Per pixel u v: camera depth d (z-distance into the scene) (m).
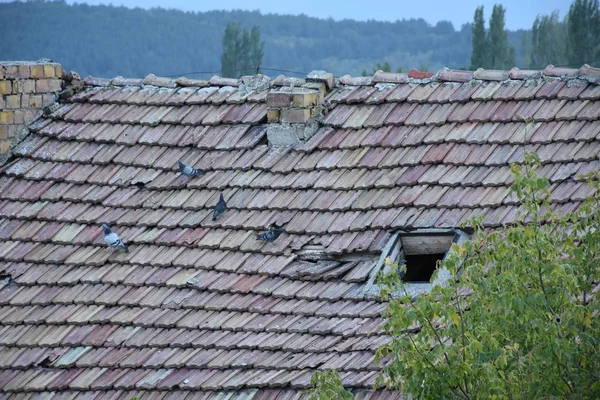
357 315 38.41
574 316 29.17
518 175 30.70
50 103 51.38
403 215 41.03
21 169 49.06
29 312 42.69
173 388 37.78
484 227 39.25
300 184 44.03
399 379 30.66
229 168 45.88
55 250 45.03
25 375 40.19
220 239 43.06
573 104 42.50
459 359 28.58
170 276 42.34
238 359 37.94
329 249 41.09
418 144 43.66
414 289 38.84
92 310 41.97
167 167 46.94
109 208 46.09
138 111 50.00
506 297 28.55
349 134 45.47
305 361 36.88
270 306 39.84
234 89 49.53
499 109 43.59
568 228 36.53
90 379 39.19
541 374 28.81
